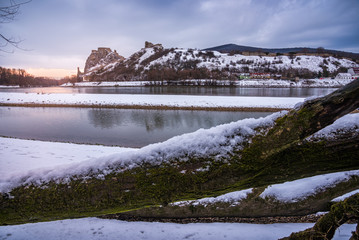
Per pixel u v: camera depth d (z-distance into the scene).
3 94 40.69
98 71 167.00
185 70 106.81
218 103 26.19
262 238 2.12
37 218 1.16
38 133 14.41
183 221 2.48
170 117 20.62
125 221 2.47
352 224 2.12
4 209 1.11
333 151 0.93
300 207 2.38
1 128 15.90
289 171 0.97
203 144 1.04
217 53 153.12
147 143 12.23
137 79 121.69
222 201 2.47
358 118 0.99
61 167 1.17
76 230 2.30
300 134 0.84
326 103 0.78
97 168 1.11
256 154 0.94
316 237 1.11
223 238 2.15
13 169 4.90
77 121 18.77
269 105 24.39
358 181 2.26
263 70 119.12
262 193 2.48
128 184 1.04
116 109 26.11
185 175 1.00
